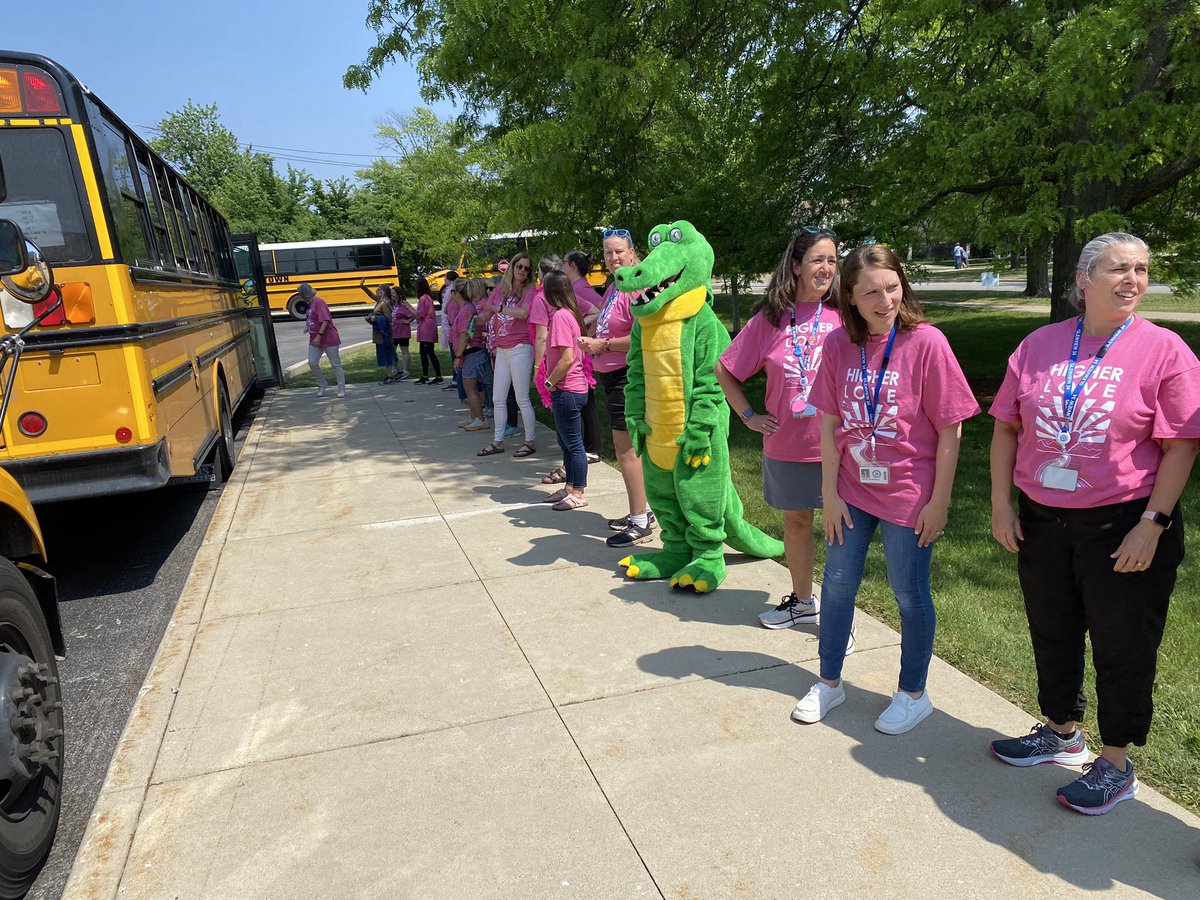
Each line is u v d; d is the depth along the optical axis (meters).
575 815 2.72
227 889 2.47
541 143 7.69
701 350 4.28
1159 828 2.53
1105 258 2.30
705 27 8.49
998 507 2.71
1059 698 2.72
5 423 4.64
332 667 3.82
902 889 2.34
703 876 2.43
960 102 6.69
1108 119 5.77
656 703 3.38
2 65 4.48
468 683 3.62
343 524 6.05
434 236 29.73
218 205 51.41
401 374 14.98
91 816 2.82
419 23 8.94
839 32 8.20
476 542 5.51
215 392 7.62
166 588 5.18
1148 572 2.38
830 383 2.97
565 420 5.96
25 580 2.90
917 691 3.11
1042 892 2.30
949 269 43.94
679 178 10.11
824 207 8.60
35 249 3.49
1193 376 2.24
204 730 3.33
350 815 2.77
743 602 4.36
